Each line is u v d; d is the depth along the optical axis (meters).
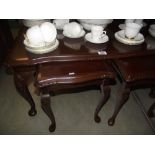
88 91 1.83
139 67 1.23
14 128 1.43
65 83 1.11
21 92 1.28
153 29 1.34
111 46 1.19
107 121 1.53
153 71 1.21
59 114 1.58
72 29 1.23
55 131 1.42
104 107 1.66
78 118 1.55
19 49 1.12
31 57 1.06
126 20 1.35
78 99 1.74
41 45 1.08
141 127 1.49
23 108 1.61
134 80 1.19
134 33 1.17
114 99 1.75
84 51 1.12
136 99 1.77
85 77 1.13
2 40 2.03
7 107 1.62
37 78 1.11
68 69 1.15
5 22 2.15
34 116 1.53
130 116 1.59
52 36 1.09
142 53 1.15
